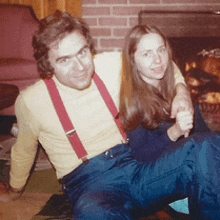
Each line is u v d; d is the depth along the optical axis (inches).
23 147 51.3
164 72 48.0
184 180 41.6
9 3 123.6
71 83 42.4
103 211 38.7
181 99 46.1
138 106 45.7
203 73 103.0
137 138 45.6
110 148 47.3
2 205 60.9
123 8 107.9
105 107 46.4
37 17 120.8
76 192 46.0
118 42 110.5
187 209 53.0
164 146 44.6
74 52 40.3
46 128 45.5
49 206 60.6
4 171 72.7
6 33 115.6
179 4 106.0
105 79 47.7
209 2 105.4
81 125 45.7
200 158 39.4
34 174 72.7
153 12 106.9
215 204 37.9
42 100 44.5
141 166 45.1
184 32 107.2
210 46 105.4
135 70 46.7
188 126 42.6
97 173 45.8
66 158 46.6
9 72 103.1
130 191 44.3
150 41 44.8
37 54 41.9
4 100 78.2
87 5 109.1
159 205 44.9
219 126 96.1
